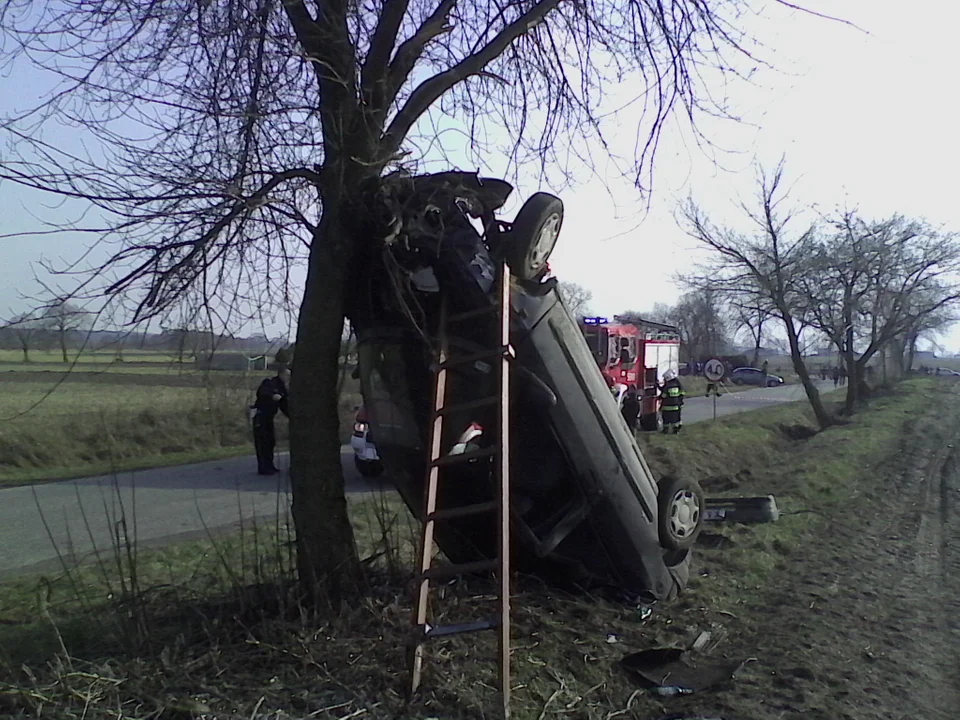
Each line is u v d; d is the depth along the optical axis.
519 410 5.59
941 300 34.41
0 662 4.53
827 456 18.50
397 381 5.65
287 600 5.19
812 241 27.69
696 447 19.64
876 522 11.07
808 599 7.06
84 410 17.25
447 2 5.82
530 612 5.73
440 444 4.98
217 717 3.94
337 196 5.05
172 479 14.77
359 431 14.40
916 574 8.23
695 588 7.04
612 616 5.98
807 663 5.41
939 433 26.72
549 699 4.44
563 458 5.71
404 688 4.27
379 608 5.18
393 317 5.48
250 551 6.42
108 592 6.02
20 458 15.56
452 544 6.20
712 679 5.04
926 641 6.12
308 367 5.23
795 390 51.75
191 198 4.74
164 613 5.40
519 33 5.92
